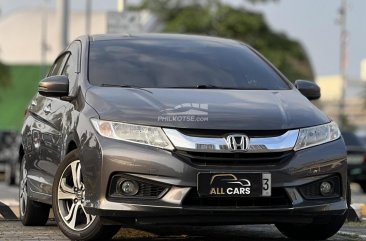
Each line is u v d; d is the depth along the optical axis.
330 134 12.73
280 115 12.52
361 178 39.00
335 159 12.54
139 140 12.04
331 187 12.55
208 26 93.75
